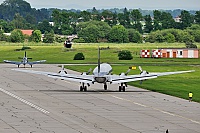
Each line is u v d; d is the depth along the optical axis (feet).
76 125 402.52
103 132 379.14
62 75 592.60
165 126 403.13
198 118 438.40
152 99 546.67
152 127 398.62
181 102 528.22
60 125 401.70
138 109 480.64
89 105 500.74
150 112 465.06
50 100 531.50
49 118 430.20
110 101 528.22
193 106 501.97
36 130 382.63
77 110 471.62
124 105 503.20
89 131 381.40
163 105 506.07
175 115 451.12
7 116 437.58
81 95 572.10
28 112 458.09
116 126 401.08
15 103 510.17
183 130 389.60
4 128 388.98
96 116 442.50
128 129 390.42
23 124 404.16
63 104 505.25
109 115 448.24
